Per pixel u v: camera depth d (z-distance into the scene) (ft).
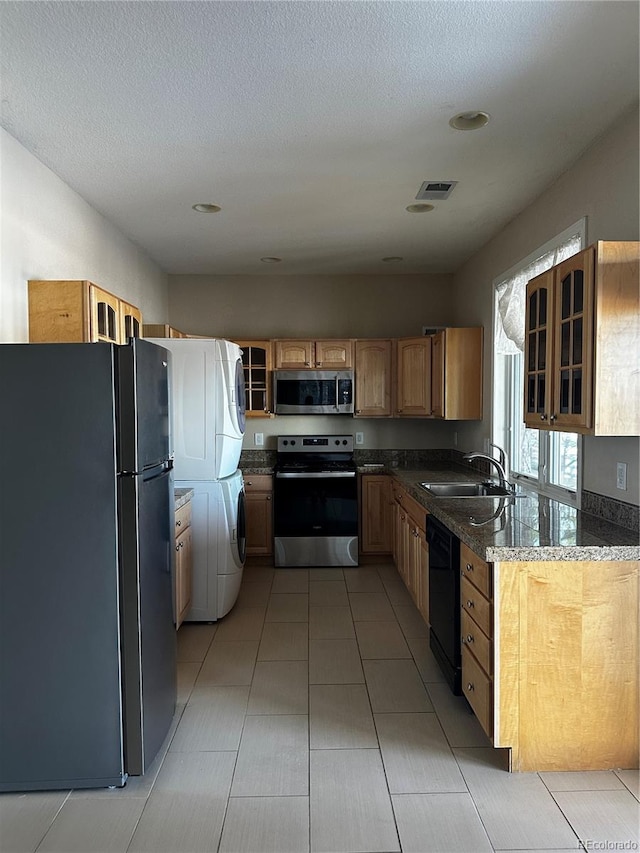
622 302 6.59
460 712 8.14
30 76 6.54
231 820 6.01
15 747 6.44
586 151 8.53
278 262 15.49
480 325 14.16
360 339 16.21
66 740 6.45
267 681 9.12
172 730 7.73
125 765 6.52
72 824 5.98
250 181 9.77
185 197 10.50
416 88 6.89
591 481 8.42
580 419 6.93
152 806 6.25
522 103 7.22
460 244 13.74
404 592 13.44
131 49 6.07
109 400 6.30
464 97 7.09
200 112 7.43
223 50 6.10
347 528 15.44
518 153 8.62
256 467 16.17
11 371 6.26
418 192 10.28
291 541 15.43
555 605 6.65
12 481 6.29
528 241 10.98
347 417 17.11
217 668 9.59
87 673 6.41
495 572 6.61
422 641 10.62
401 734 7.60
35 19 5.56
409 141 8.28
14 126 7.72
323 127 7.86
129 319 10.12
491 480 12.39
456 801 6.27
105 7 5.41
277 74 6.58
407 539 12.60
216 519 11.52
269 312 17.01
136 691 6.47
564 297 7.44
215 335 16.92
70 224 9.93
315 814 6.09
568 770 6.79
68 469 6.30
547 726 6.73
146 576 6.66
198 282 16.90
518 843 5.66
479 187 10.00
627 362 6.61
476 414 14.03
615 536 7.09
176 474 11.53
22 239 8.25
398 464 16.43
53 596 6.35
